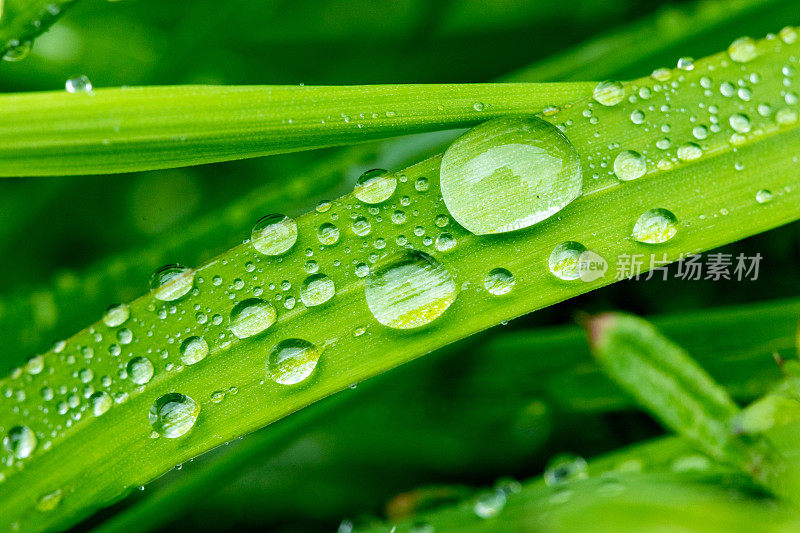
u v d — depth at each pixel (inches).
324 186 4.4
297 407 3.6
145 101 3.6
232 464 4.1
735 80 3.7
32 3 3.8
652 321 4.2
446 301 3.6
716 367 4.1
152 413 3.6
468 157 3.7
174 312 3.7
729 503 3.6
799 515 3.6
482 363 4.4
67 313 4.3
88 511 3.7
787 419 3.7
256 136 3.6
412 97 3.7
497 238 3.7
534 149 3.7
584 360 4.3
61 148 3.6
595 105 3.7
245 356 3.6
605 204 3.7
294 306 3.7
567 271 3.7
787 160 3.7
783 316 4.1
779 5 4.3
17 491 3.7
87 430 3.7
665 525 3.5
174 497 4.1
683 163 3.7
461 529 3.8
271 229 3.7
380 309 3.6
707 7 4.4
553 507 3.7
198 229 4.4
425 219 3.7
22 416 3.7
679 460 4.0
